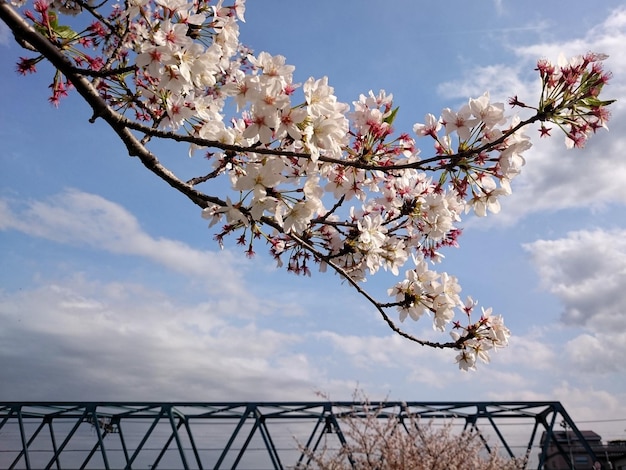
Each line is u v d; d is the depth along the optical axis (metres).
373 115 4.62
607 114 3.55
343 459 8.78
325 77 3.79
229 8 4.36
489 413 20.41
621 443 31.06
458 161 3.99
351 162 4.00
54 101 5.22
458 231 5.69
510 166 4.06
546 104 3.66
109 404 20.88
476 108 3.87
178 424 21.72
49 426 22.22
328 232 5.36
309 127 3.74
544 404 20.70
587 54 3.55
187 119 4.41
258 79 3.65
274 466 19.97
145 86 4.77
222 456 19.55
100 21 4.82
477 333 4.96
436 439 8.63
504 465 9.30
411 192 5.32
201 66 3.73
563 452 20.66
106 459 19.89
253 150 3.83
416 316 4.76
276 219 4.09
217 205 4.28
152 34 3.71
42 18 4.48
